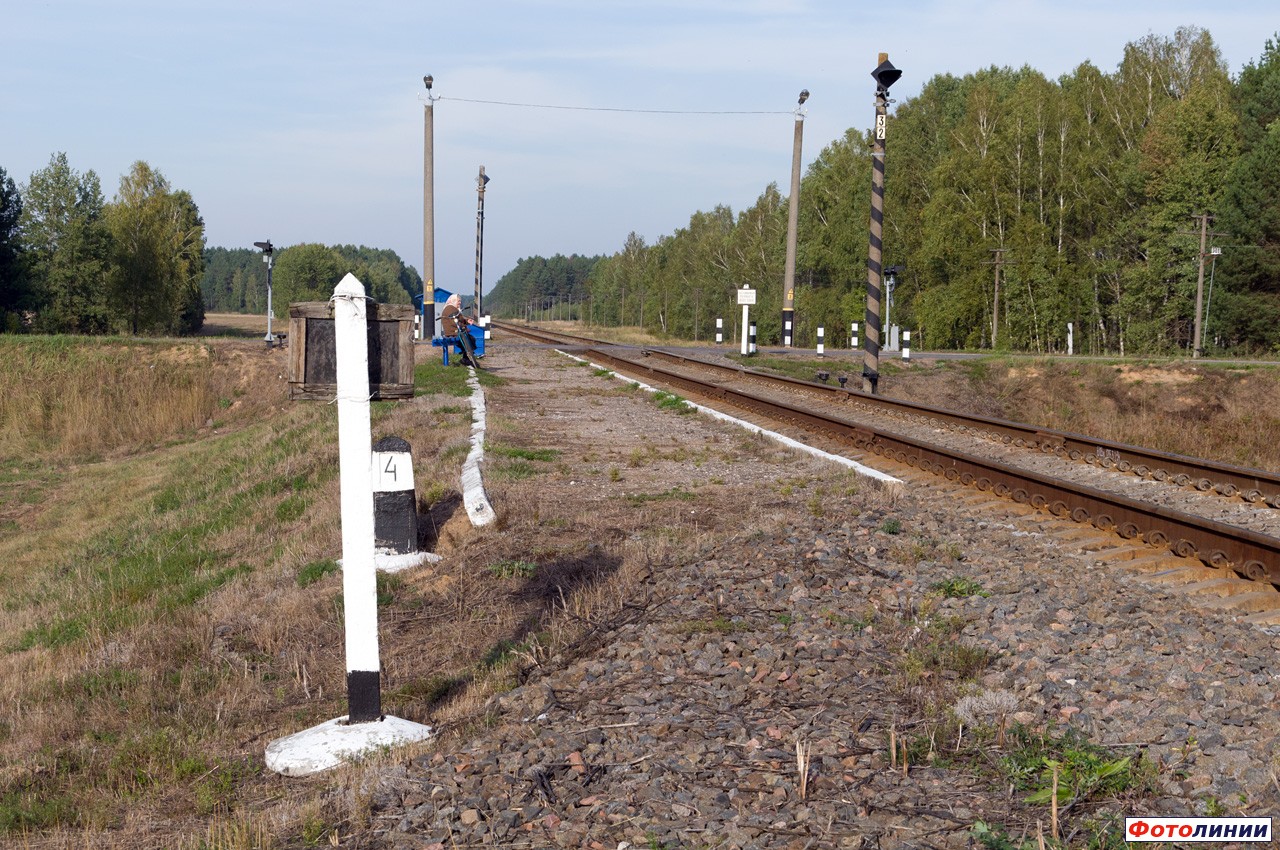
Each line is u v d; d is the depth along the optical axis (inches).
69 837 203.5
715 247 4195.4
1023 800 171.5
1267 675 224.1
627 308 6018.7
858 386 1162.6
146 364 1350.9
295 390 240.4
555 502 449.1
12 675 355.6
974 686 223.8
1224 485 465.1
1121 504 371.2
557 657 270.1
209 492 698.2
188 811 208.1
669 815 171.6
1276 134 2089.1
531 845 165.8
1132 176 2327.8
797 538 367.9
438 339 1154.0
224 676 299.0
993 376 1285.7
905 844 156.5
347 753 223.9
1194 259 2215.8
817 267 3208.7
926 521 394.6
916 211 2871.6
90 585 503.5
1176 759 182.1
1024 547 356.8
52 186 3014.3
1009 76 3265.3
